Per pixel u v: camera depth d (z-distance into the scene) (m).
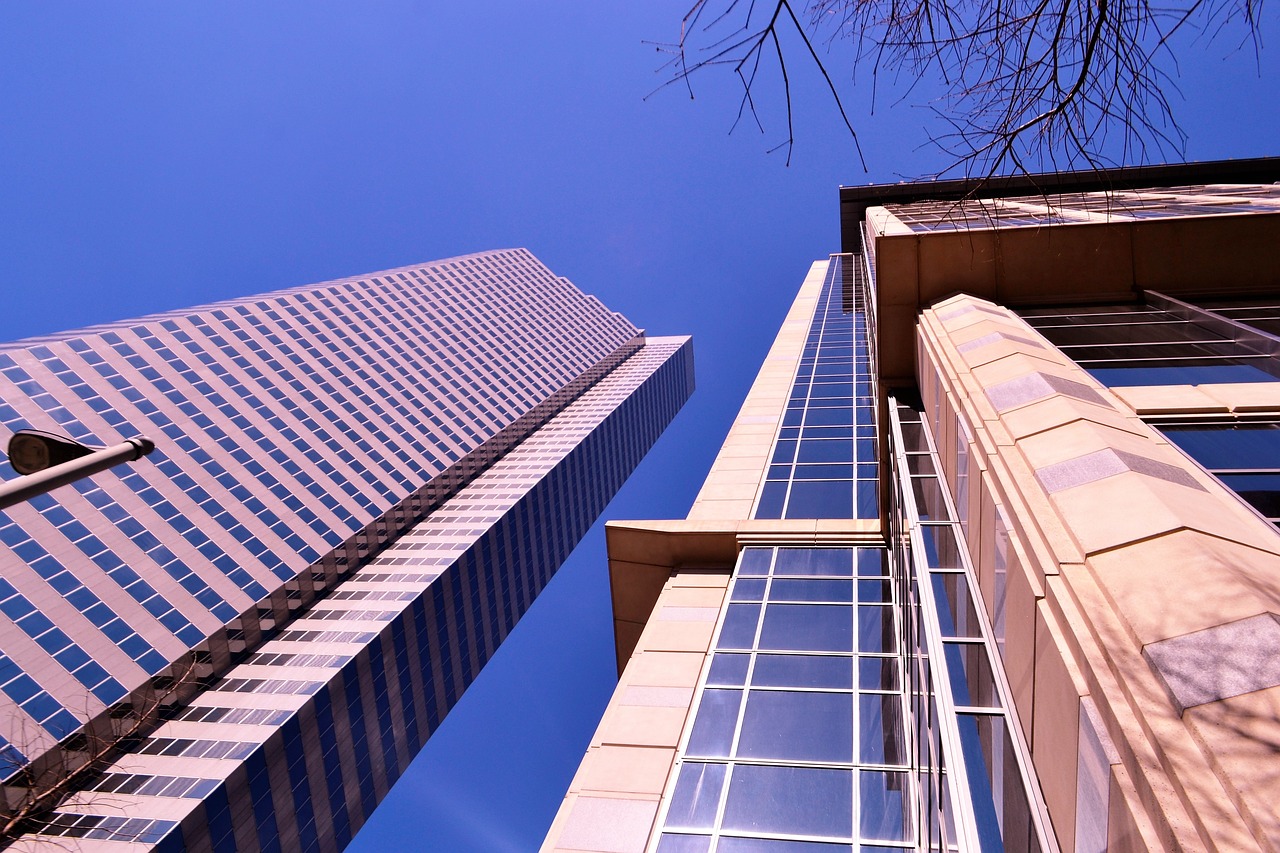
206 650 51.97
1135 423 9.68
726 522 22.53
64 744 28.20
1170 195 27.31
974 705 9.23
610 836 12.66
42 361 61.00
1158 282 16.11
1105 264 16.52
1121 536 6.61
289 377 79.12
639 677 16.69
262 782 44.66
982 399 10.91
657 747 14.52
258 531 62.34
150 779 41.66
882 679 15.02
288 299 89.75
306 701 49.81
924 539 12.99
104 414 60.31
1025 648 7.48
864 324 48.19
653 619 19.00
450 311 114.38
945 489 12.74
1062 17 4.84
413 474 82.56
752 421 34.22
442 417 93.94
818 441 30.50
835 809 12.26
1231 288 15.74
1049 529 7.31
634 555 22.66
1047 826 6.75
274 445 70.44
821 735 13.91
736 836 12.18
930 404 15.07
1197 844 4.15
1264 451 8.55
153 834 37.69
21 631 43.88
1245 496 7.86
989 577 9.21
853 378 38.19
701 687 15.94
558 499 99.69
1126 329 14.27
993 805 8.12
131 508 55.34
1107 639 5.72
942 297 17.33
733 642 17.33
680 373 177.75
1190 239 16.11
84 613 47.22
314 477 71.56
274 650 56.66
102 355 65.06
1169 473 7.89
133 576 51.47
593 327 151.88
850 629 16.83
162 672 48.19
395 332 99.94
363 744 55.62
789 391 37.88
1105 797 5.33
